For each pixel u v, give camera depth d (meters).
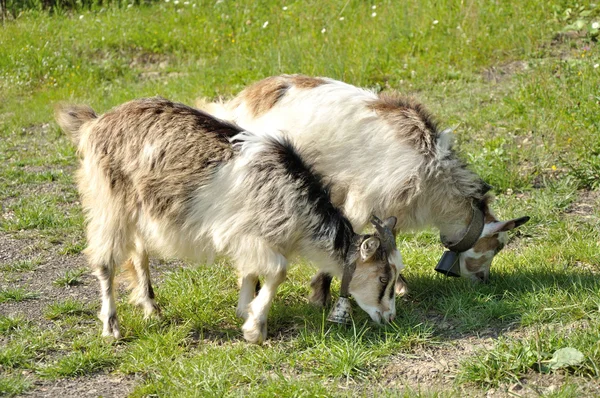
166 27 17.22
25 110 13.59
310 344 6.10
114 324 6.36
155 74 15.36
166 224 6.20
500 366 5.39
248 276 6.56
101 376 5.80
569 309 6.22
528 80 11.87
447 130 6.96
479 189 6.95
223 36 16.30
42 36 16.75
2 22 18.20
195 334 6.49
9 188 10.23
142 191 6.19
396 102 6.93
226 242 6.05
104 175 6.30
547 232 8.25
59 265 8.02
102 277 6.40
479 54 13.44
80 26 17.50
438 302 6.74
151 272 7.81
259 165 6.04
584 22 13.41
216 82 13.80
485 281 7.04
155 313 6.70
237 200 6.02
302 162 6.17
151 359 5.89
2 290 7.36
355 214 6.80
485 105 11.71
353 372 5.63
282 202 5.99
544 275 6.93
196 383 5.45
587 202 8.88
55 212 9.33
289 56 13.92
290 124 7.05
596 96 10.56
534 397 5.10
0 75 15.36
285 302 7.07
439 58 13.53
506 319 6.32
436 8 14.84
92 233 6.45
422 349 5.96
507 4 14.51
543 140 10.02
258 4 17.42
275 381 5.43
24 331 6.46
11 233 8.83
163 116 6.22
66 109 6.72
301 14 15.98
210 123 6.24
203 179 6.07
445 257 7.09
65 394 5.52
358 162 6.75
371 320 6.44
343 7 15.79
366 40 14.23
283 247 6.10
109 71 15.47
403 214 6.80
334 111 6.88
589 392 5.08
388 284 6.09
